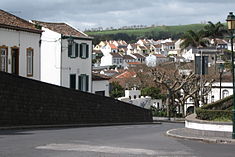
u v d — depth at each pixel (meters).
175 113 64.69
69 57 47.44
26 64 35.78
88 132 23.92
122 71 95.12
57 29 48.34
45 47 47.03
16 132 22.42
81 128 29.14
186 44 107.25
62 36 46.38
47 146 15.55
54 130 25.38
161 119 58.44
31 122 28.25
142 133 24.25
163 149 15.66
